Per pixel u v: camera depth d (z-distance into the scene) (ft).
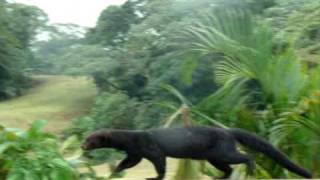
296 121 25.77
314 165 25.75
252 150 24.35
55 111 97.96
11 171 17.75
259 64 27.45
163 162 21.48
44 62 130.11
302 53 34.45
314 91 26.05
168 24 72.38
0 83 104.83
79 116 95.71
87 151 21.38
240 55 27.61
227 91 27.73
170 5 75.41
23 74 112.57
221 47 27.63
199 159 21.99
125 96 75.97
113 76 80.18
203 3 64.49
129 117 74.74
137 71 76.48
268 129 26.94
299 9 51.29
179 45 65.26
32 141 18.38
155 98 70.69
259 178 25.73
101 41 96.27
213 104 27.61
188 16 67.15
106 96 77.00
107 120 74.28
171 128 21.98
